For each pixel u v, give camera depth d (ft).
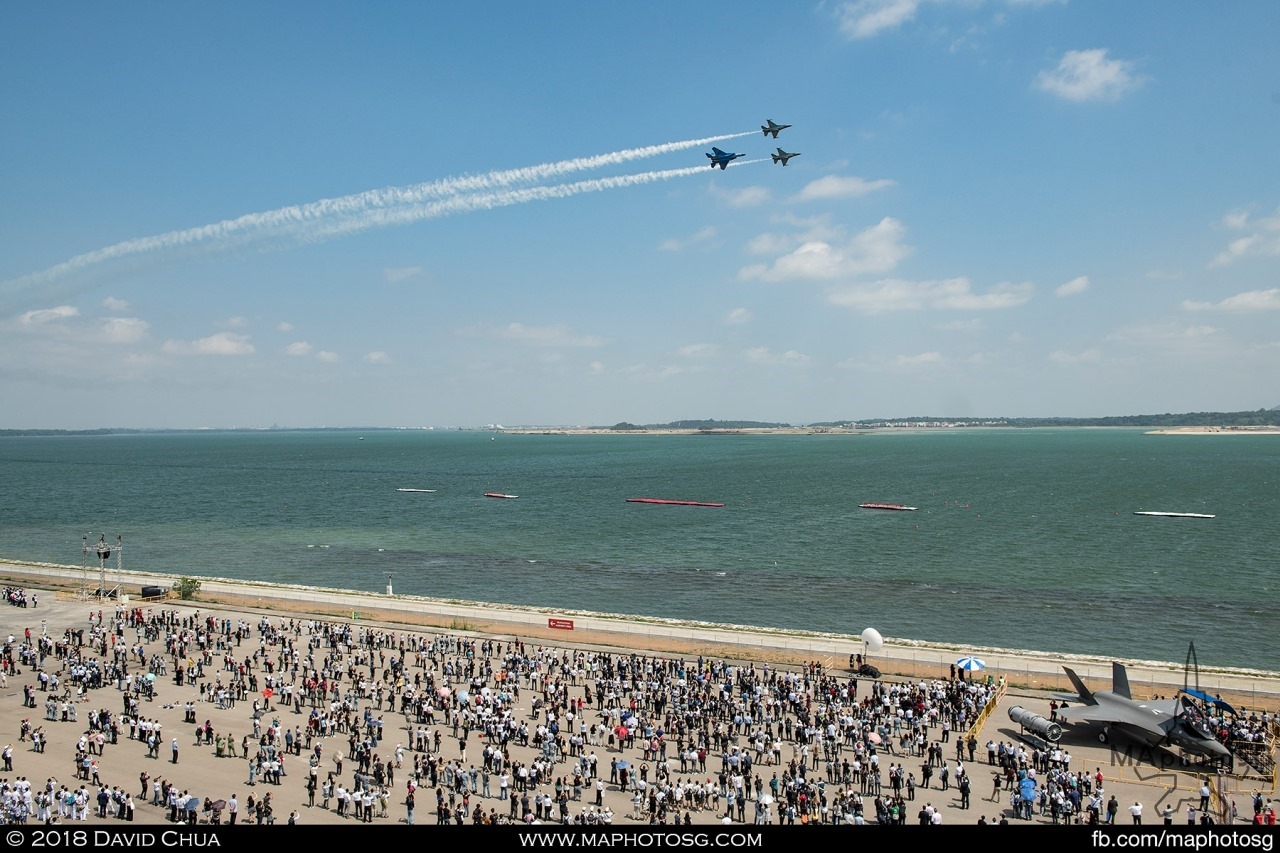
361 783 144.36
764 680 211.61
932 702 191.83
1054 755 152.76
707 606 330.34
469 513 628.69
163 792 142.31
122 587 319.47
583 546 475.72
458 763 158.40
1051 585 366.02
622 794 148.87
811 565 415.64
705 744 165.68
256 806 134.62
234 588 336.49
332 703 191.21
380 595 323.98
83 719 184.44
